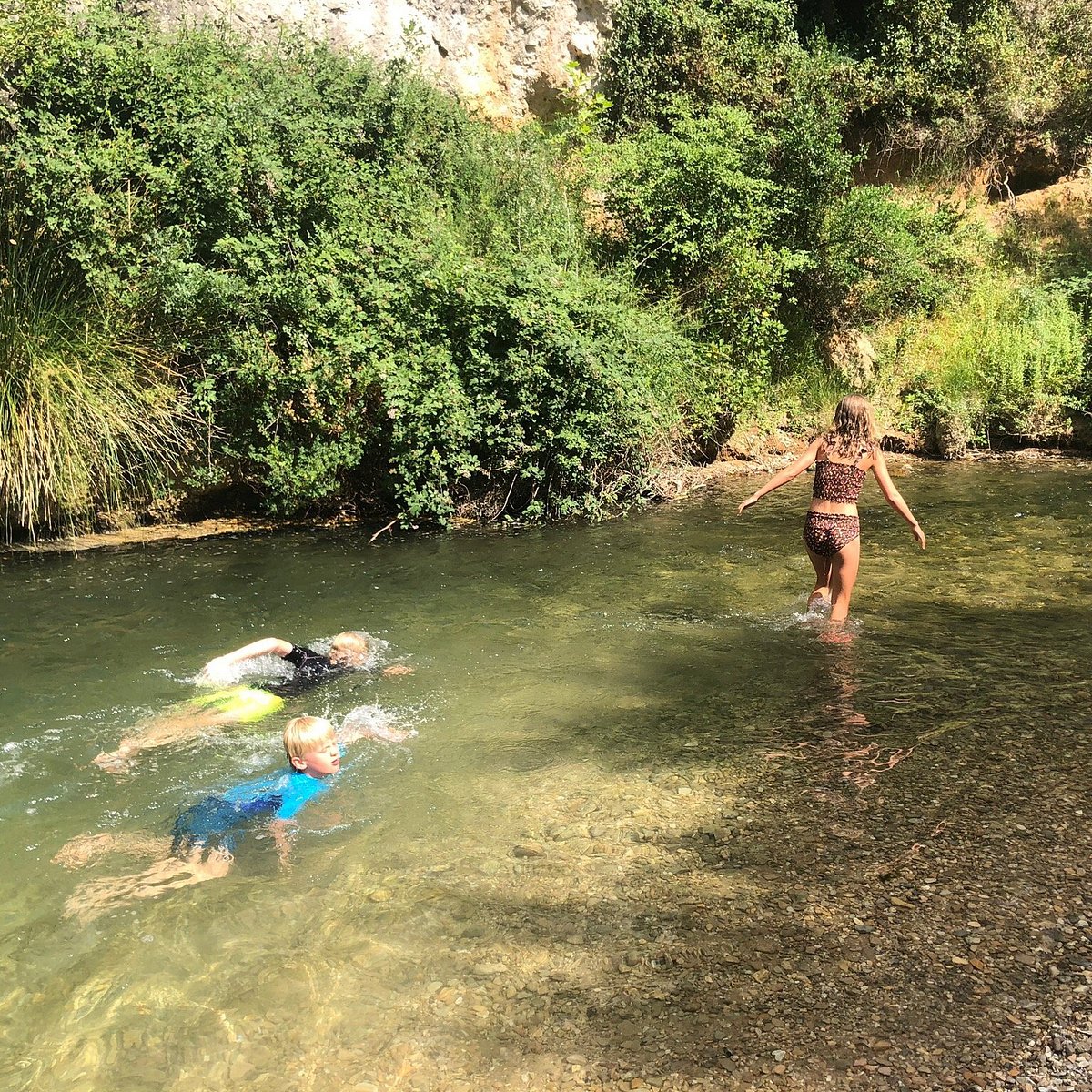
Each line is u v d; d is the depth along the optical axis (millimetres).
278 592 6969
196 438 9086
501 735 4703
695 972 3014
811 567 7492
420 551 8133
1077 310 13234
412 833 3844
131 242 9086
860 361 13391
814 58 14508
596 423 9320
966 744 4445
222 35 11156
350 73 11242
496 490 9492
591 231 12047
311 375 8977
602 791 4141
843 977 2969
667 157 11641
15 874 3611
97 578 7316
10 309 8523
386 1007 2898
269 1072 2672
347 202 9750
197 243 9266
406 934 3227
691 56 13898
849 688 5156
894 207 13156
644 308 11211
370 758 4477
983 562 7500
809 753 4418
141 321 9062
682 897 3385
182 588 7055
